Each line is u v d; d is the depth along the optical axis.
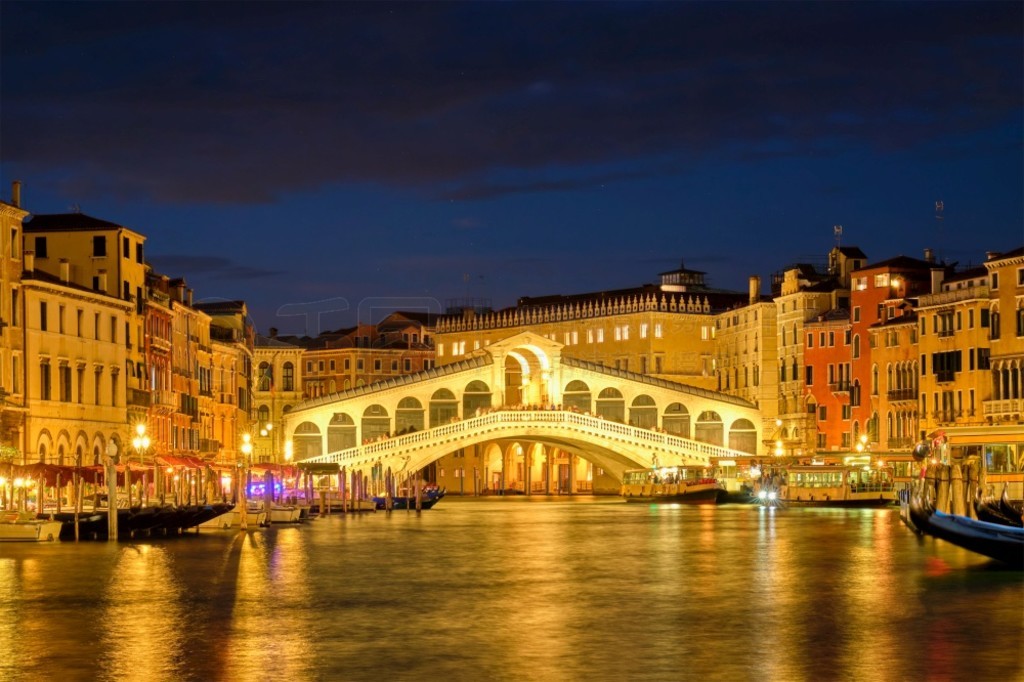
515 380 177.50
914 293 139.75
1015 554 53.81
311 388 197.12
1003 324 117.88
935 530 57.44
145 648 36.59
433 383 152.38
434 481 182.88
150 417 106.12
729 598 46.47
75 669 33.88
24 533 68.44
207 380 127.88
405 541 73.75
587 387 155.25
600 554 64.38
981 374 120.31
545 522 95.38
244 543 71.00
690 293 177.62
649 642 37.47
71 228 102.19
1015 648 36.31
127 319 102.06
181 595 47.34
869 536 76.44
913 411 132.12
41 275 91.56
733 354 165.75
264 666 34.25
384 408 151.75
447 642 37.56
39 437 88.56
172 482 103.00
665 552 65.31
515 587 50.03
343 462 138.50
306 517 98.19
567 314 180.12
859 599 45.81
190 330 120.75
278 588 49.59
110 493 71.06
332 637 38.38
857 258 156.25
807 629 39.47
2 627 40.06
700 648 36.53
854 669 33.69
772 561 59.81
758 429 154.88
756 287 161.62
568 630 39.56
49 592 47.97
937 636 38.12
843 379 145.88
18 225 87.75
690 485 132.88
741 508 120.56
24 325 87.69
